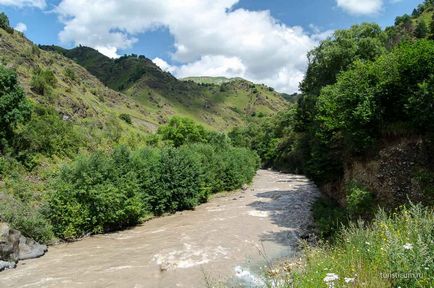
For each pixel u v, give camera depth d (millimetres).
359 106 19625
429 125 16719
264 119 136375
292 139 79312
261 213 28469
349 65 31266
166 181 30719
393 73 19078
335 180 29609
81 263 17031
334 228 18031
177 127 71000
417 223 7496
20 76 59625
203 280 14125
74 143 38469
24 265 16953
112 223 24641
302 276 7625
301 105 42594
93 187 23453
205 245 19484
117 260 17359
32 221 20188
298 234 21203
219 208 31781
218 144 64250
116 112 102688
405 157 17906
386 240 7379
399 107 19156
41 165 30875
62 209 22188
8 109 30797
